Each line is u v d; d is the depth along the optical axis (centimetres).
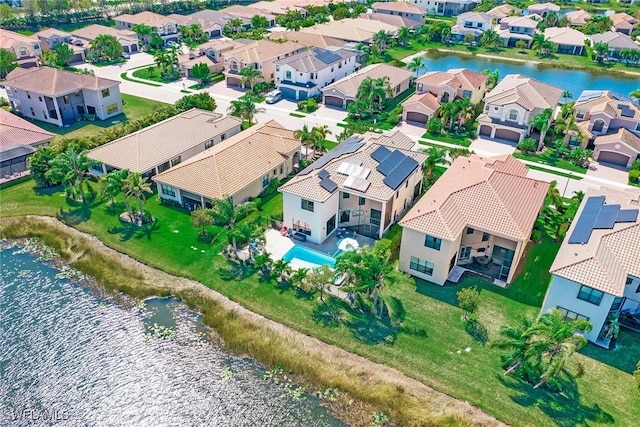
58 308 4078
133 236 4878
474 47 12219
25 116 7744
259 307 4009
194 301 4100
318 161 5256
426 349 3600
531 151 6738
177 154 5947
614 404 3198
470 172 4872
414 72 10212
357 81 8350
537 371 3284
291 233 4856
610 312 3669
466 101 7275
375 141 5409
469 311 3925
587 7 17012
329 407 3247
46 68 7656
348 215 4912
